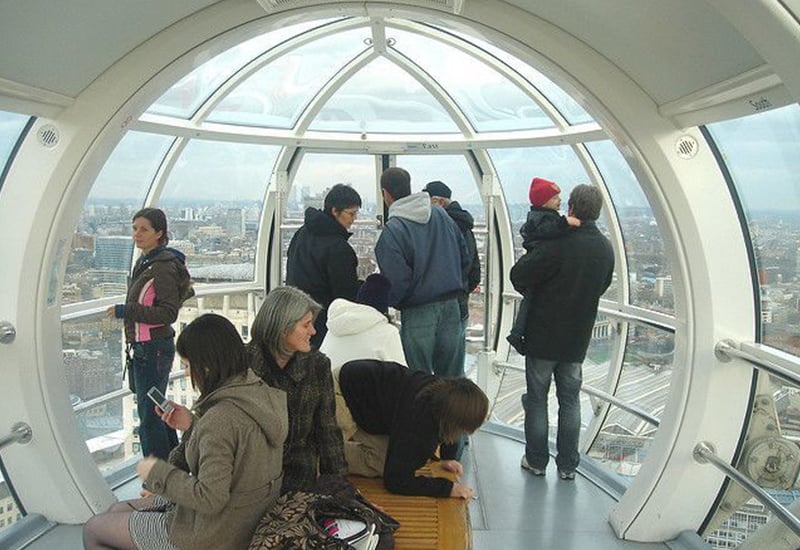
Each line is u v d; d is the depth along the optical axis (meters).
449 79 5.84
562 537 3.69
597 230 4.03
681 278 3.27
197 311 6.70
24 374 3.42
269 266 7.20
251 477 2.15
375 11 3.06
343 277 4.05
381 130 6.59
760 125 3.04
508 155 6.49
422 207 3.88
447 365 4.07
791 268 3.10
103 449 5.33
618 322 5.56
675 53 2.51
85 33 2.73
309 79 5.91
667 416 3.48
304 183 7.04
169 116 5.50
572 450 4.39
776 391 3.20
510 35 3.00
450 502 2.86
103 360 5.28
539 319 4.13
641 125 3.06
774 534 3.18
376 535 2.29
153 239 3.90
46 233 3.30
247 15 3.04
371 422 3.07
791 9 1.68
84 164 3.26
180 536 2.18
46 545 3.48
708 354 3.29
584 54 2.99
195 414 2.23
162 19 2.97
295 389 2.61
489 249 6.56
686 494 3.46
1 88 2.73
